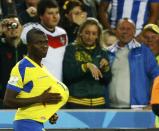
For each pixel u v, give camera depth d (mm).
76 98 22625
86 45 22969
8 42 22797
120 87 23188
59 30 23625
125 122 22062
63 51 23438
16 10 25656
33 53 18016
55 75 23109
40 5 23578
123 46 23547
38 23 23797
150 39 24391
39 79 17891
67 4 25703
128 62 23344
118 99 23172
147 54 23438
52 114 18094
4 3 25859
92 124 21906
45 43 18094
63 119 21812
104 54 23109
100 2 27062
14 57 22812
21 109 17969
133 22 25422
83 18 25594
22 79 17766
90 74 22656
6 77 22688
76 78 22688
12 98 17672
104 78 22953
